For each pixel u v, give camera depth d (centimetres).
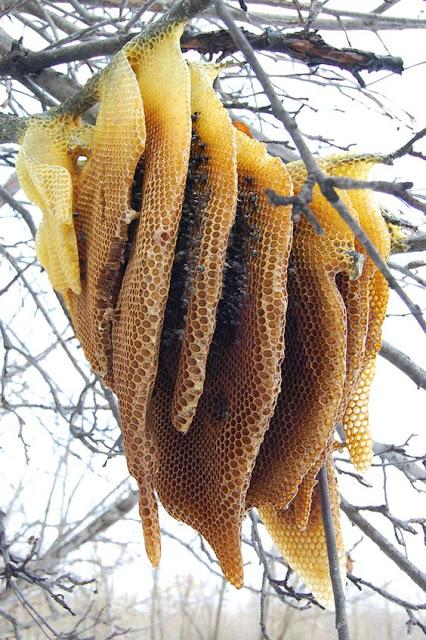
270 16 110
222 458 55
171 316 56
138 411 54
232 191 54
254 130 98
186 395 53
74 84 85
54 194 59
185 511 57
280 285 54
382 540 90
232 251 56
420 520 92
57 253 60
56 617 140
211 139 56
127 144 55
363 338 59
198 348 53
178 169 53
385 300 62
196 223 55
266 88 45
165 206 53
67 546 159
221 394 56
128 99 56
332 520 62
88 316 60
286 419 58
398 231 68
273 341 53
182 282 56
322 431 57
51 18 108
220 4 46
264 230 55
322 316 57
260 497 58
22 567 101
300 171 59
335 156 60
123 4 94
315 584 63
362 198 60
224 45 65
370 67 65
